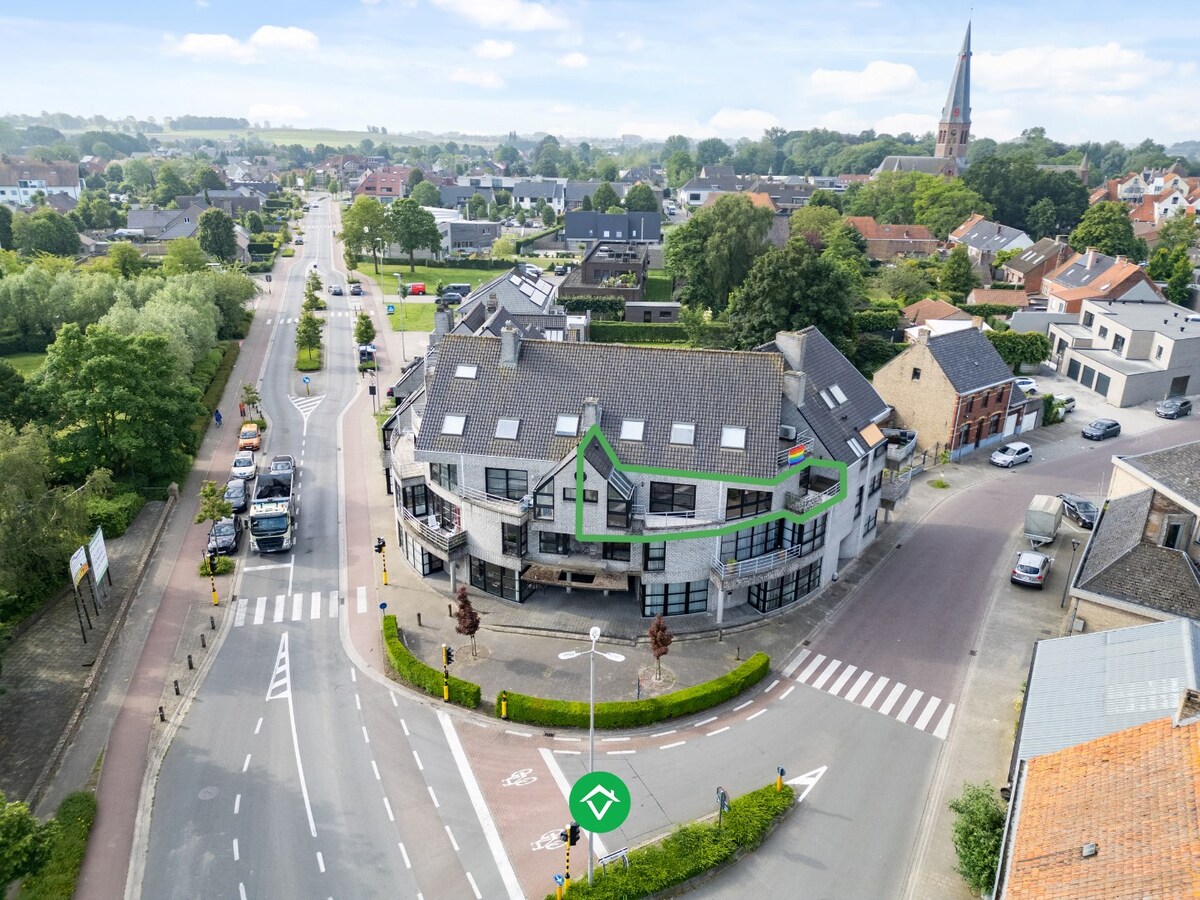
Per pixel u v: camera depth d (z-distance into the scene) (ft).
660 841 99.76
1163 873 64.90
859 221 516.32
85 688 126.82
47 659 135.85
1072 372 300.81
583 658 135.95
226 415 257.14
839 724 122.21
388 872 96.32
